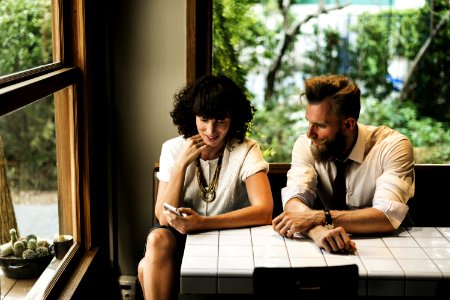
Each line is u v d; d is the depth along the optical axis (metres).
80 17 2.96
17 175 3.12
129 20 3.29
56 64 2.83
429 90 4.79
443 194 3.30
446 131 4.71
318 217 2.33
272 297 1.91
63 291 2.74
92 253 3.18
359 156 2.64
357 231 2.36
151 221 3.53
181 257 2.58
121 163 3.46
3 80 2.20
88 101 3.07
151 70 3.34
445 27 4.62
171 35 3.30
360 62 4.90
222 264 2.09
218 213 2.74
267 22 4.50
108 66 3.32
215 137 2.59
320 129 2.51
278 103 4.82
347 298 1.93
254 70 4.45
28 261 2.41
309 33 4.83
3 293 2.22
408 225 2.67
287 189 2.70
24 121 2.95
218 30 3.60
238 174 2.71
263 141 4.66
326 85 2.47
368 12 4.78
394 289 2.03
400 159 2.60
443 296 2.04
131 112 3.40
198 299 2.84
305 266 2.07
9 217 2.49
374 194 2.63
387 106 4.91
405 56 4.79
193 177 2.72
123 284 3.57
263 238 2.34
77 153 3.06
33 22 2.57
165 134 3.43
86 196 3.15
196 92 2.60
